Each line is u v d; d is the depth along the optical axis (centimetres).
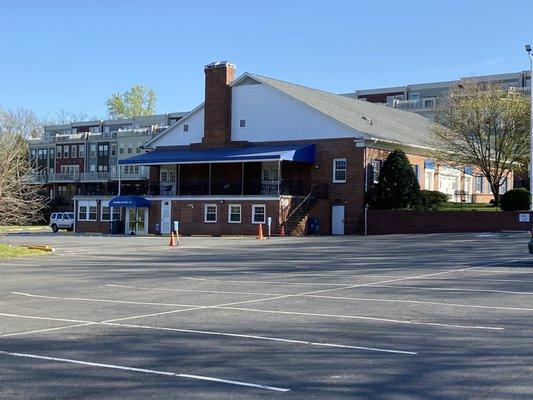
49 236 4906
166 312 1312
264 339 1031
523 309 1292
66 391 754
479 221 4097
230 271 2172
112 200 5184
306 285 1742
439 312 1267
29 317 1268
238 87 5197
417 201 4512
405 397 721
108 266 2423
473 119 4697
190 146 5359
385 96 9331
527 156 4609
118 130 9694
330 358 902
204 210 4919
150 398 723
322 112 4800
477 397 718
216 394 736
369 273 2028
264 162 5072
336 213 4738
